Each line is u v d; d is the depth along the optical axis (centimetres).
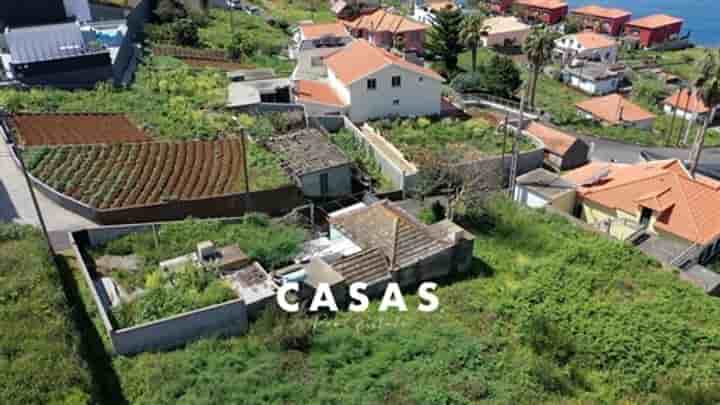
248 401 1816
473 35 7156
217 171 3316
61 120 3753
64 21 5525
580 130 5956
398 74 4700
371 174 3847
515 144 3950
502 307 2453
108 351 2011
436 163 3697
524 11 12606
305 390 1883
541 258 2969
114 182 3081
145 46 5822
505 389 1964
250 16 8631
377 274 2545
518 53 9600
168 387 1859
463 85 6419
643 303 2561
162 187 3095
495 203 3519
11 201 2923
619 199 3666
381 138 4212
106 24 5622
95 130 3678
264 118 4200
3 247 2372
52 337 1861
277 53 6700
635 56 10500
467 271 2797
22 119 3675
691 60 10238
